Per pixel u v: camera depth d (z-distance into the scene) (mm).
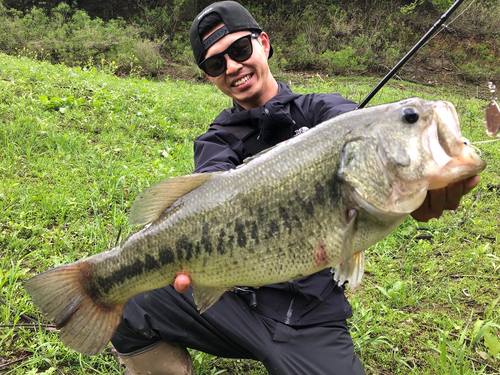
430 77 6152
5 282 1068
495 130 614
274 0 7789
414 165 602
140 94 2877
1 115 2025
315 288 797
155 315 774
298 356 774
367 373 964
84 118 2201
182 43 6934
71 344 706
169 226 672
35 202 1448
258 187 649
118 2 8023
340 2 7750
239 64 955
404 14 7238
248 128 938
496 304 1166
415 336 1071
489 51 6719
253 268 656
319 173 635
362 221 633
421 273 1320
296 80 5723
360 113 642
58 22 6828
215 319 774
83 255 1240
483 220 1631
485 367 939
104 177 1651
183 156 1999
